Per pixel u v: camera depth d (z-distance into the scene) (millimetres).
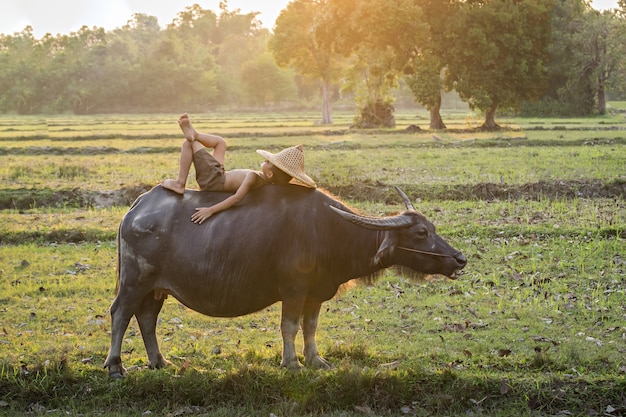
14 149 30250
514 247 12312
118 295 7203
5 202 17422
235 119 69750
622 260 11422
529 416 6246
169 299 10094
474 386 6602
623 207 15664
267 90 107562
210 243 6930
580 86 61500
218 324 9102
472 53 39500
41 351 7883
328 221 7031
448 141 32500
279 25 59844
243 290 6984
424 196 17359
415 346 8047
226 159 26125
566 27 60000
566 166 21984
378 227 6734
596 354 7590
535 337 8258
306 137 37938
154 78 105312
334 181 18547
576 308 9328
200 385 6758
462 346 8031
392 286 10539
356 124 47312
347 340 8344
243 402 6652
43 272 11516
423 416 6305
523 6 40656
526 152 26688
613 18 59781
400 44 40750
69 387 6871
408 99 107812
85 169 22844
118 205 17719
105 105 106812
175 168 23672
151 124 58688
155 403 6637
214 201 7156
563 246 12320
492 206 15883
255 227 6930
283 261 6938
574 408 6355
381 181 19156
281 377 6762
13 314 9422
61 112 105500
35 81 106688
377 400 6555
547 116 62312
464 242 12656
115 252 12781
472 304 9617
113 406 6633
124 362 7602
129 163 25250
